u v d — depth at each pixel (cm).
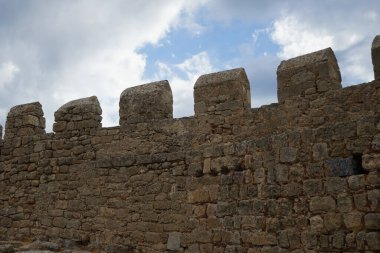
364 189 701
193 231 998
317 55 1023
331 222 730
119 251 1148
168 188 1119
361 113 947
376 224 679
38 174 1388
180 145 1171
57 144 1366
